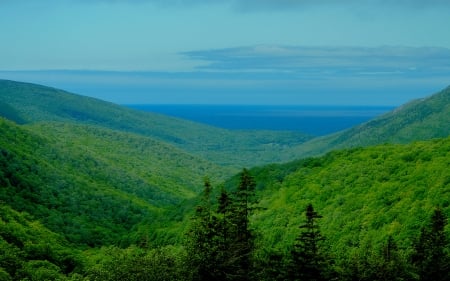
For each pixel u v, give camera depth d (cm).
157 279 4978
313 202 9400
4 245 9044
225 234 5366
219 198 5494
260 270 5347
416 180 8494
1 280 7519
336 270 5691
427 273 5712
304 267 5069
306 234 5144
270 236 8556
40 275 8519
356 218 8138
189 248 5291
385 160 9831
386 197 8350
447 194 7550
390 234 7188
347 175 9819
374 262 5734
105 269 5372
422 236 5950
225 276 5059
